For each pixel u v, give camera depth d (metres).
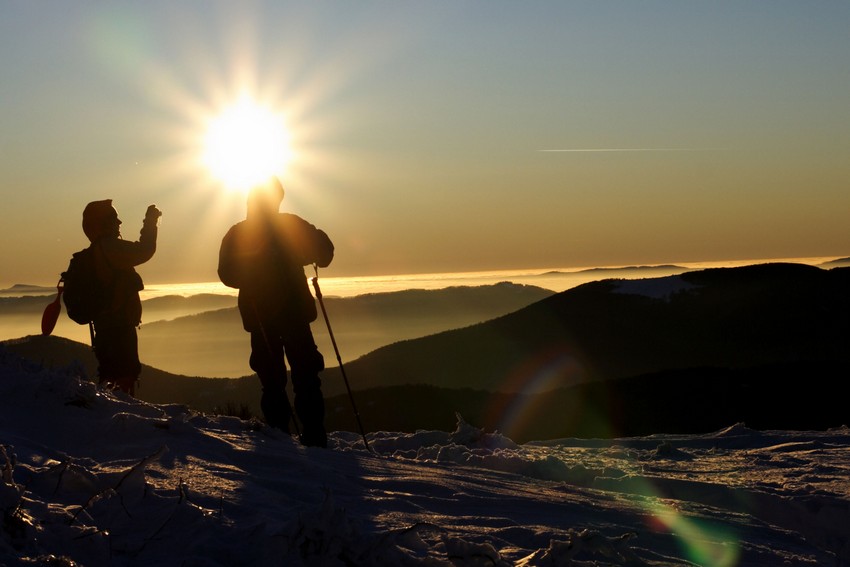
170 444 5.55
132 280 8.23
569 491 6.49
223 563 3.49
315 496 4.83
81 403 6.17
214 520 3.85
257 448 6.02
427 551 3.92
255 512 4.18
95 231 8.23
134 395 8.60
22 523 3.27
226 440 6.11
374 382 76.69
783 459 9.71
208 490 4.52
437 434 10.09
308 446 7.37
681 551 4.95
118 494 3.97
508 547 4.31
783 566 4.96
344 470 5.83
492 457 8.20
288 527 3.58
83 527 3.47
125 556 3.50
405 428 28.28
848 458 9.75
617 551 4.30
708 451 10.56
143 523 3.78
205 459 5.31
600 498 6.25
